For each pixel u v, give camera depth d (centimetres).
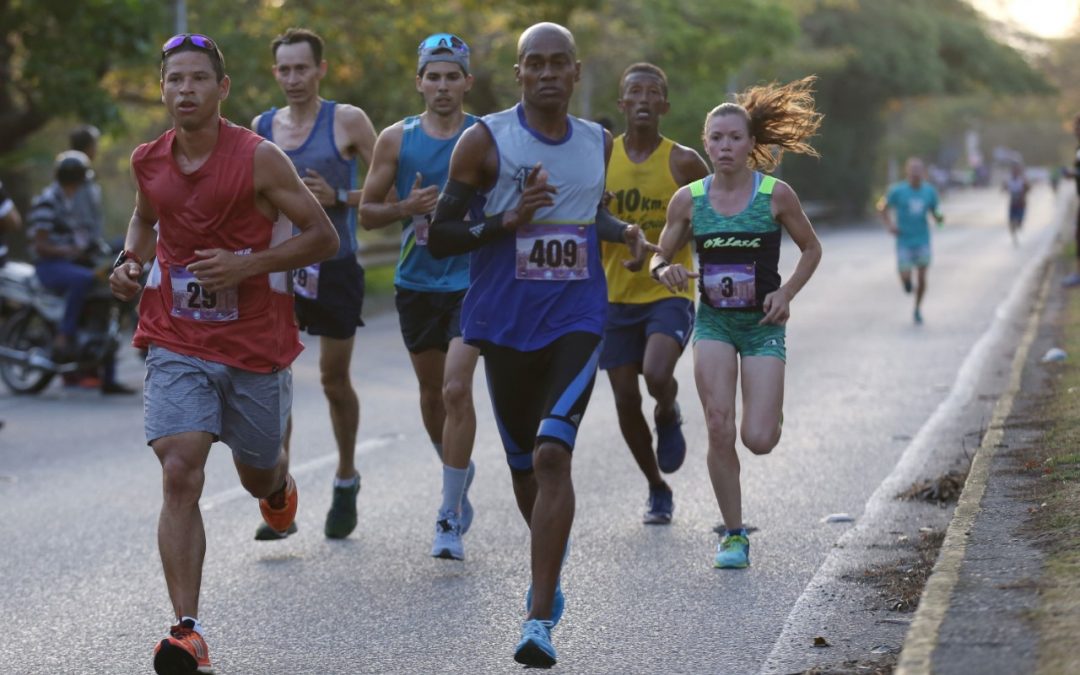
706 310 983
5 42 2944
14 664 796
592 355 770
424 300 1070
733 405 970
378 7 3488
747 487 1222
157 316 789
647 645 792
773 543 1024
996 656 590
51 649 824
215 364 782
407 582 953
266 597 924
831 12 8319
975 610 650
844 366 2039
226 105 3331
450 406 1000
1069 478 938
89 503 1252
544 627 712
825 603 852
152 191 781
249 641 829
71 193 1984
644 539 1052
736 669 743
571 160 781
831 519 1090
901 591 863
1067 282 2991
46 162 3166
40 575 1000
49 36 2736
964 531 809
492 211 787
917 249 2630
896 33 8475
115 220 4988
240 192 773
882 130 9194
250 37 3353
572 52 777
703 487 1237
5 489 1320
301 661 788
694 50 5309
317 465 1398
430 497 1238
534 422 802
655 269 960
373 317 3031
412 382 2025
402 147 1052
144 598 935
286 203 778
